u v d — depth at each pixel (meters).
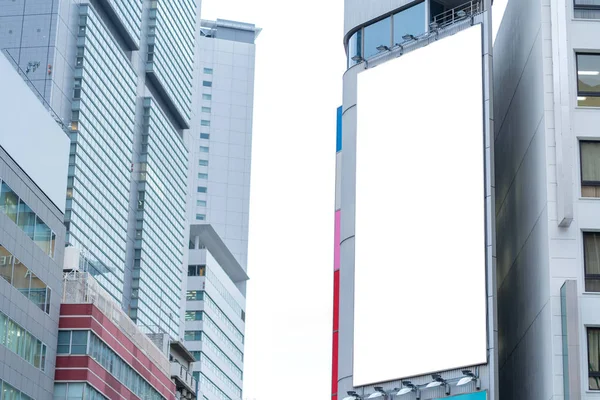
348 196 71.12
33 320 85.62
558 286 54.84
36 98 87.12
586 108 57.03
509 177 67.56
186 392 150.38
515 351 63.97
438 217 64.12
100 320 97.38
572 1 58.59
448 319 61.62
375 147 69.44
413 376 62.38
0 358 77.75
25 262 83.44
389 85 69.81
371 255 67.25
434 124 66.12
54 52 192.25
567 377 52.41
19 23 194.75
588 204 55.91
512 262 65.81
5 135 80.19
